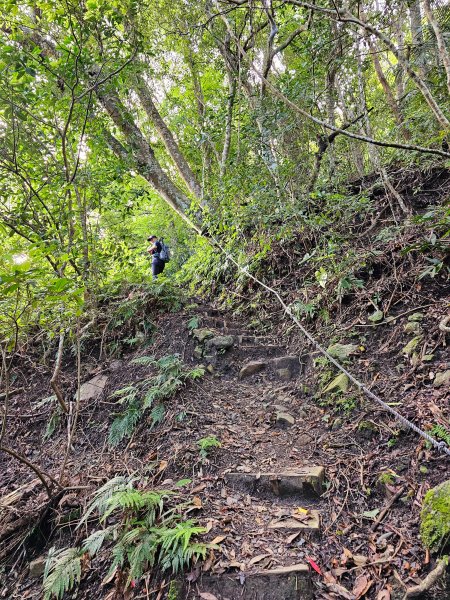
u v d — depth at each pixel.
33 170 4.57
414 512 1.99
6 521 2.49
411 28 4.71
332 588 1.77
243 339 4.32
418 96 4.60
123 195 5.82
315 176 5.32
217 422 3.04
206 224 5.92
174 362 3.57
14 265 1.99
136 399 3.32
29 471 3.06
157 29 6.77
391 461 2.34
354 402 2.88
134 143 6.61
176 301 4.68
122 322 4.36
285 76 5.16
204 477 2.49
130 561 1.88
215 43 6.52
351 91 5.98
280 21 5.77
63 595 1.97
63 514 2.44
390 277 3.71
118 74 4.81
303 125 5.33
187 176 7.45
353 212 4.70
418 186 4.45
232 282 5.74
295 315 4.28
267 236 5.19
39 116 4.40
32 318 3.46
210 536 2.01
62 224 4.45
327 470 2.46
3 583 2.20
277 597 1.72
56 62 4.12
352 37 4.53
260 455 2.70
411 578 1.71
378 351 3.21
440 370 2.68
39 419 3.58
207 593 1.75
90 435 3.24
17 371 4.08
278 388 3.53
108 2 4.16
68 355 4.26
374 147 5.11
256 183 5.23
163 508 2.20
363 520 2.08
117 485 2.29
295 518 2.17
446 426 2.26
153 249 7.07
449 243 3.35
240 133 5.82
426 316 3.14
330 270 4.22
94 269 4.78
